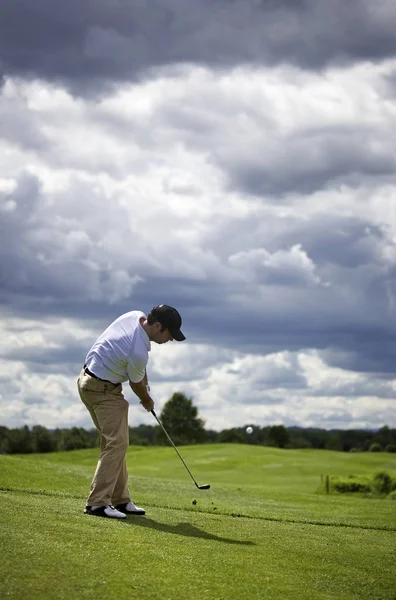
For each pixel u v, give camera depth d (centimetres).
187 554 592
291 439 9275
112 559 545
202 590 504
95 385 737
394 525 966
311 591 538
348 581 579
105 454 731
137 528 670
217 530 724
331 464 3997
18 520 628
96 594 469
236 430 9662
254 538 704
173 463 4081
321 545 703
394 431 9169
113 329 744
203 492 1420
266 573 570
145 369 743
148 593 484
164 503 998
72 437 8112
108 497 723
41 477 1268
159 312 734
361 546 721
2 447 7806
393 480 2269
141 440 9900
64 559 528
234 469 3725
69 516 680
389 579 595
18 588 462
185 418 9819
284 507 1220
